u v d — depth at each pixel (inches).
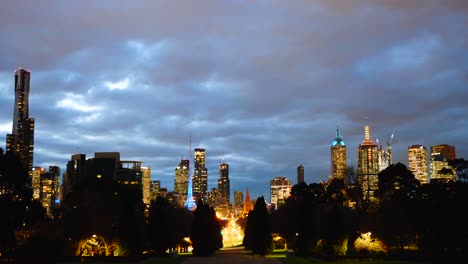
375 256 3476.9
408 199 4763.8
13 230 3570.4
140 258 3782.0
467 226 3619.6
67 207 4284.0
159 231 4650.6
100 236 4151.1
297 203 5610.2
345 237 3624.5
